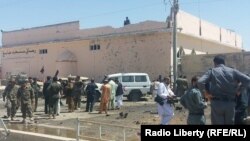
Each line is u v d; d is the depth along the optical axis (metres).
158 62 37.00
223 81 6.75
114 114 19.97
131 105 25.64
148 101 28.92
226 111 6.74
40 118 18.50
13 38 51.19
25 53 48.94
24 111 16.88
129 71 38.97
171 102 13.08
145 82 29.30
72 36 44.38
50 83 20.23
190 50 40.06
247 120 7.94
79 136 11.80
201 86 6.89
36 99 21.80
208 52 45.50
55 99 18.55
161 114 13.09
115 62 40.19
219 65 7.00
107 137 12.27
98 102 28.22
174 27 31.58
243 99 8.36
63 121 17.25
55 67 45.53
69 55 43.59
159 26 37.09
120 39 39.78
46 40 47.12
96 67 41.72
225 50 52.66
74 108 22.50
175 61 31.31
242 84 6.79
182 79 23.03
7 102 17.98
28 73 48.47
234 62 33.75
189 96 8.52
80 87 22.72
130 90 28.83
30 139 12.94
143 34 37.69
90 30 42.59
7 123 16.53
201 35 43.78
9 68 50.84
